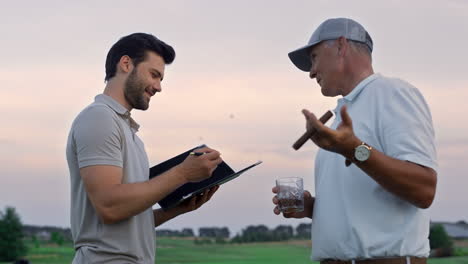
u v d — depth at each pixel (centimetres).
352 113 319
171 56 356
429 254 312
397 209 298
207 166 316
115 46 349
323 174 328
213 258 3222
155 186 309
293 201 339
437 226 2350
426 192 280
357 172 307
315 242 330
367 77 325
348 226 306
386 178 272
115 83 345
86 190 312
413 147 286
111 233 315
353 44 330
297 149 266
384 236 297
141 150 347
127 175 326
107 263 313
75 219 326
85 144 311
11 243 3853
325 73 336
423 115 299
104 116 318
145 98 347
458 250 2278
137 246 323
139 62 343
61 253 3334
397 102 301
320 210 325
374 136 304
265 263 2811
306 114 255
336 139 258
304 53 362
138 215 329
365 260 302
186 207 369
